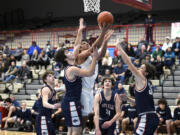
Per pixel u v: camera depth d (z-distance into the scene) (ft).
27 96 41.96
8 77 45.32
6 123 34.60
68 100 14.74
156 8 73.41
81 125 14.80
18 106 36.55
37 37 68.39
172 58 39.73
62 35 59.77
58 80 37.32
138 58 40.86
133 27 61.05
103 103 16.42
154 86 35.35
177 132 29.43
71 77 14.57
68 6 80.53
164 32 58.18
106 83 16.34
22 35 70.95
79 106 14.78
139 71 14.48
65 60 15.06
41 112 17.02
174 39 46.37
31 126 33.60
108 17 14.53
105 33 15.62
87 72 14.08
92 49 15.49
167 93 35.32
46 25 77.30
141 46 44.37
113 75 36.35
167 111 28.53
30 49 51.52
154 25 51.98
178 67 39.34
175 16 68.33
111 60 42.39
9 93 42.52
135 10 73.97
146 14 72.13
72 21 76.64
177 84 36.83
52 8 82.12
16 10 83.10
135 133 14.71
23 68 45.21
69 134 15.28
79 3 79.25
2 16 82.17
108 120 16.62
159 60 37.42
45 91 16.81
